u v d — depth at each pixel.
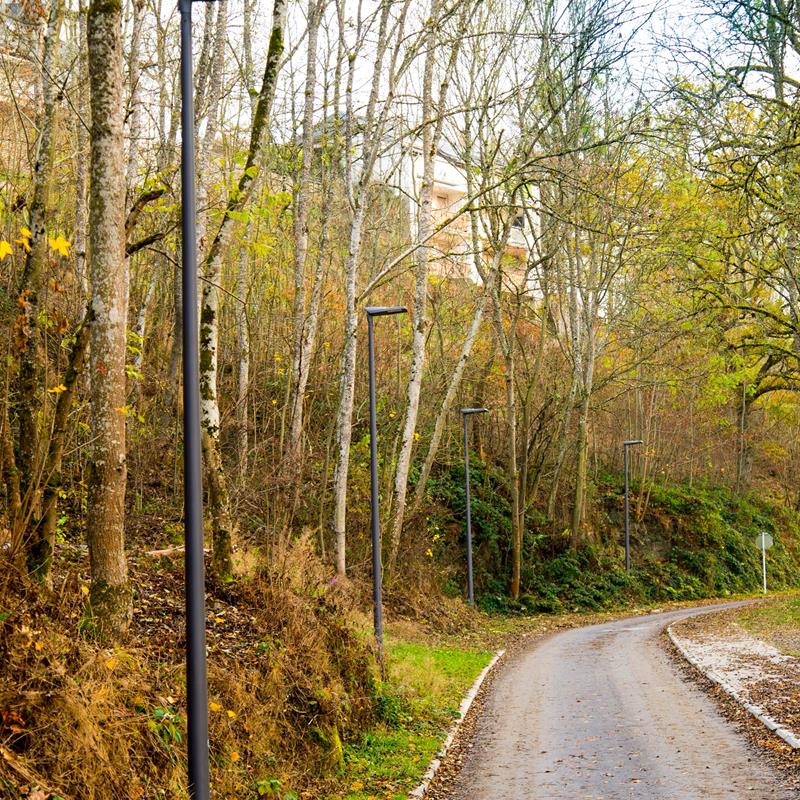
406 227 42.12
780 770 9.98
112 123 8.69
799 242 18.58
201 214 13.61
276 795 8.75
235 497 19.31
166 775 7.57
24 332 9.12
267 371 29.16
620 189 26.94
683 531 48.75
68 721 6.77
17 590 8.01
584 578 40.72
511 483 37.03
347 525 28.12
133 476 20.66
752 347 21.33
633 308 37.56
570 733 13.17
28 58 12.91
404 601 28.16
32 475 8.23
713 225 18.73
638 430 49.97
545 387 42.19
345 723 12.02
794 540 56.22
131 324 22.25
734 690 14.95
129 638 9.10
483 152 30.20
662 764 10.77
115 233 8.71
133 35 16.14
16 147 14.69
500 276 33.78
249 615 12.09
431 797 10.21
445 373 39.28
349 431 22.09
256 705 9.80
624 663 20.66
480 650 25.31
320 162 30.58
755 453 55.44
